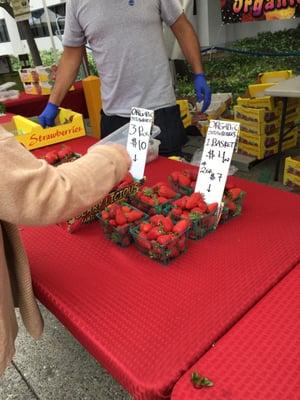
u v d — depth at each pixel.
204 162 1.12
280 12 3.18
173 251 0.97
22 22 4.84
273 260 0.95
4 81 4.20
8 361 0.85
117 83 1.99
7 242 0.85
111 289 0.91
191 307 0.82
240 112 3.44
